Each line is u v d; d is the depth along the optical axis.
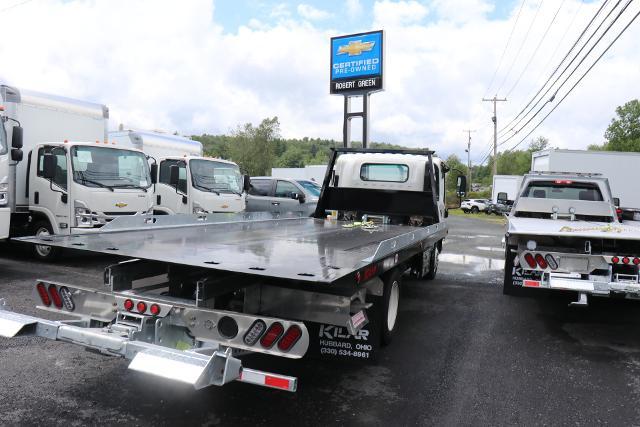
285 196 14.38
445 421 3.65
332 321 3.64
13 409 3.62
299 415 3.68
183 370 2.89
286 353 3.16
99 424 3.44
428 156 8.23
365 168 8.54
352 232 6.14
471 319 6.55
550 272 5.62
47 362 4.57
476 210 49.66
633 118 72.88
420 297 7.79
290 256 3.90
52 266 9.11
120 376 4.30
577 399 4.11
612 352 5.34
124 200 9.62
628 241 5.64
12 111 9.17
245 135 56.25
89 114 10.76
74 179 8.98
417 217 8.35
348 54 24.22
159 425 3.46
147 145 12.96
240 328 3.28
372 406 3.87
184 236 5.05
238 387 4.15
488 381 4.44
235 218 7.02
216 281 3.45
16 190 9.44
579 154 15.88
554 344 5.57
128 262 3.90
